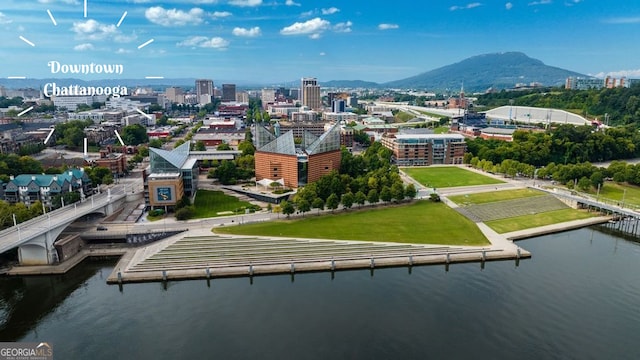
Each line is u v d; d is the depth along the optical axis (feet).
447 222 623.77
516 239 588.91
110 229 565.53
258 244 530.27
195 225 588.09
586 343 341.41
